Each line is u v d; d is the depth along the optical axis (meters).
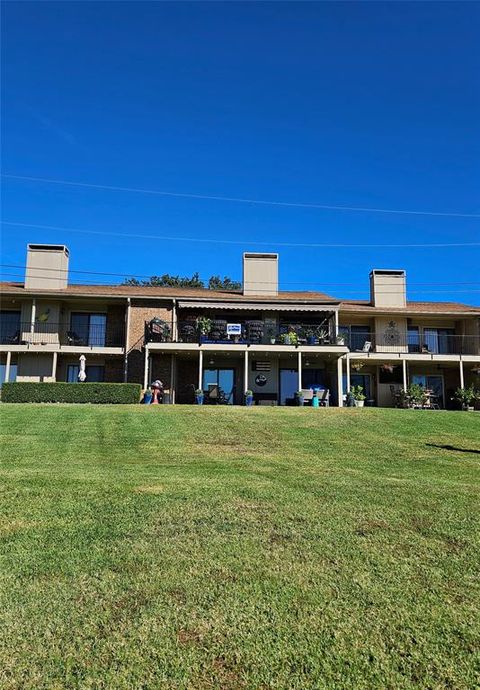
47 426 13.72
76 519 5.69
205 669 3.03
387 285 28.81
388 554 4.82
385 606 3.80
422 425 15.76
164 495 6.78
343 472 9.01
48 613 3.62
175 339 25.45
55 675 2.94
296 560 4.63
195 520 5.71
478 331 28.09
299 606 3.77
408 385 27.39
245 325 24.41
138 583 4.11
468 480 8.59
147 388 22.88
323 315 26.75
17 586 4.02
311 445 12.33
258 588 4.05
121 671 2.99
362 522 5.76
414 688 2.89
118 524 5.53
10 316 26.09
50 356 25.50
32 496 6.65
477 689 2.89
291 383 26.38
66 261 27.27
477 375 28.05
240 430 14.23
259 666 3.06
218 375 26.16
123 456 10.40
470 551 4.95
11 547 4.83
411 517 6.00
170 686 2.88
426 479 8.50
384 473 9.04
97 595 3.90
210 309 26.22
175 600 3.84
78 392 21.09
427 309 28.16
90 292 25.27
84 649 3.20
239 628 3.46
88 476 8.04
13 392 20.84
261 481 7.89
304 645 3.28
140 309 25.62
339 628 3.48
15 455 10.06
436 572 4.43
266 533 5.32
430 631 3.47
